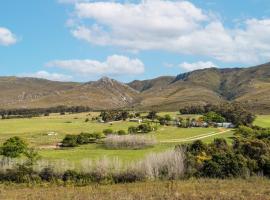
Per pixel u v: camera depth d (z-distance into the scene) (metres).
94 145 128.12
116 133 155.88
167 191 51.78
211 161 69.31
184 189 53.75
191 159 71.50
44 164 70.19
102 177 67.00
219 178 67.12
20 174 67.56
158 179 67.38
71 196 49.88
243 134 139.75
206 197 46.53
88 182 65.44
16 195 51.56
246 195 47.97
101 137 144.12
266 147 77.81
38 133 171.50
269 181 62.88
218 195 47.81
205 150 81.50
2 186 62.66
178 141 135.25
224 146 87.56
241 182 61.53
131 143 119.44
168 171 68.88
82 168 69.00
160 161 70.19
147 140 120.75
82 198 47.97
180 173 68.62
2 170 68.44
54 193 52.97
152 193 50.12
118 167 68.88
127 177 67.38
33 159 74.50
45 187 61.25
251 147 76.75
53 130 183.38
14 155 90.62
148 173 67.81
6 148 91.00
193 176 68.62
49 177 68.00
